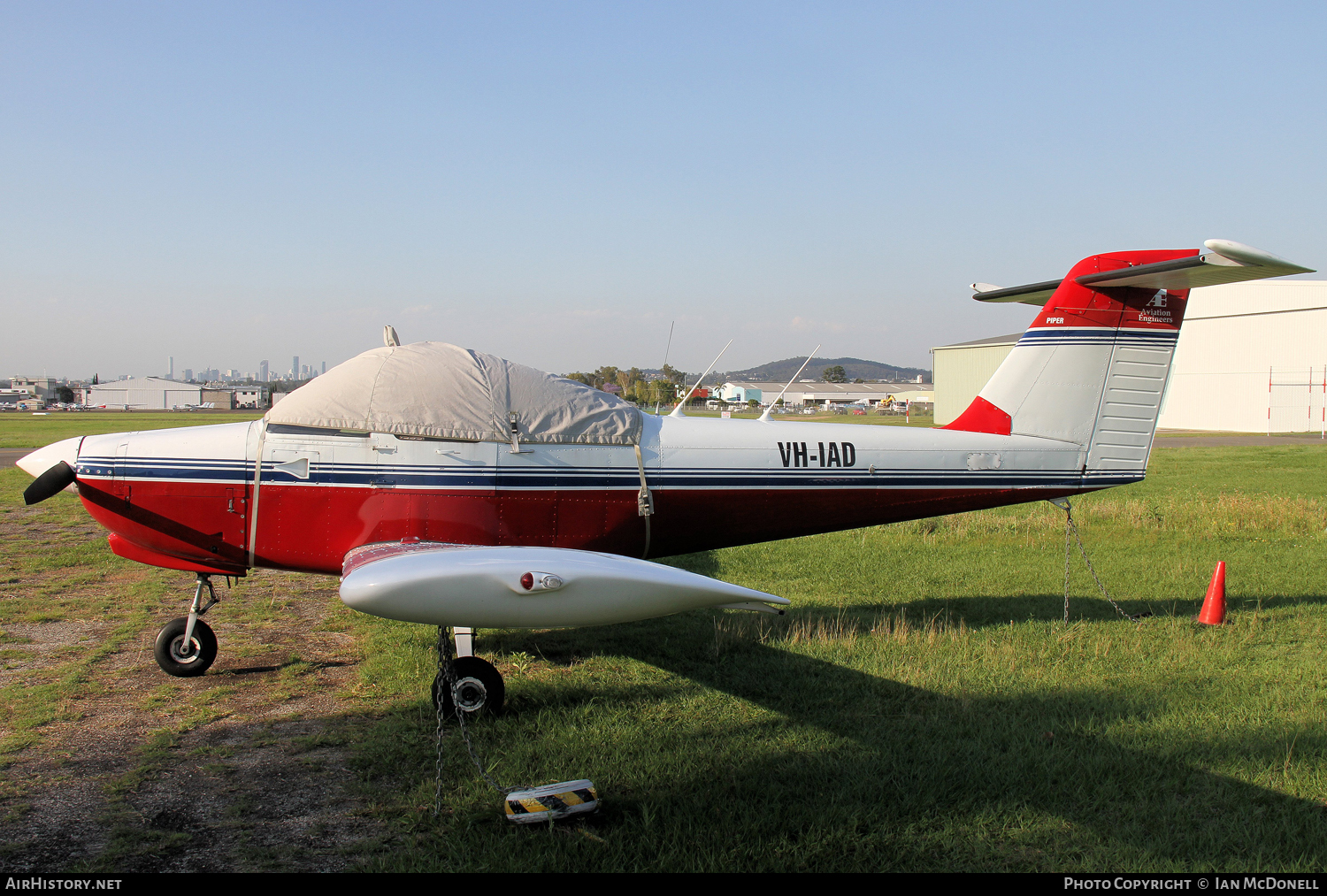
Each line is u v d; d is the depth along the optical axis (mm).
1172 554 9078
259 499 4867
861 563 8664
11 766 3748
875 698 4621
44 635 5852
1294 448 27203
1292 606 6688
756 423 5730
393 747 3941
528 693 4703
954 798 3420
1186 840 3088
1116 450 6125
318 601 7008
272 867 2916
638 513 5324
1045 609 6719
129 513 4852
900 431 5895
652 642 5777
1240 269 5156
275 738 4105
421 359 5129
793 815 3262
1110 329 6051
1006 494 5988
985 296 6617
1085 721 4242
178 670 5012
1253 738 3992
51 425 44625
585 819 3244
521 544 5125
